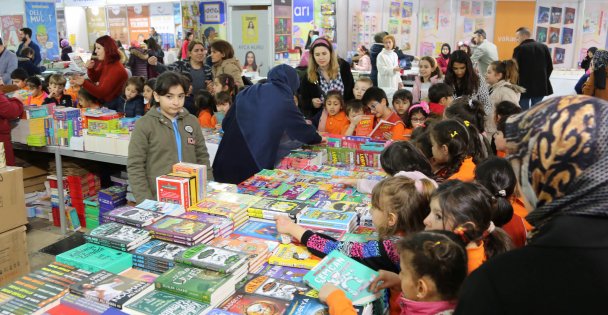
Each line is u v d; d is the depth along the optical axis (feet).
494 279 2.69
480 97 14.97
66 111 13.39
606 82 20.16
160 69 24.30
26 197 15.37
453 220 4.83
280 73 10.33
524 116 2.97
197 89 18.13
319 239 6.08
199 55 18.13
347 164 10.64
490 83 16.35
